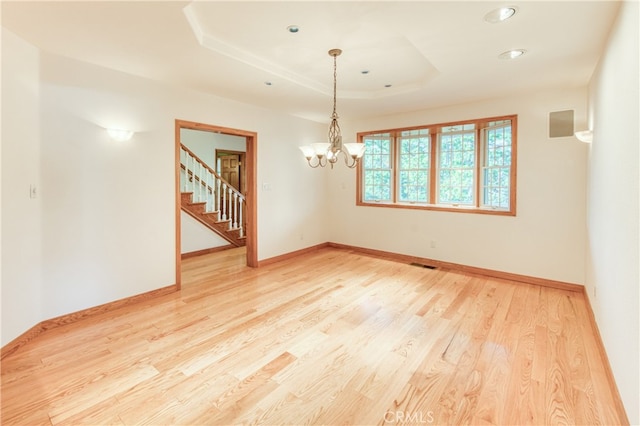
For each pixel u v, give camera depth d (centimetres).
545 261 396
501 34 242
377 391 200
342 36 260
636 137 162
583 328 282
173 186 373
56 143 280
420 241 508
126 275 334
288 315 312
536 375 215
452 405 187
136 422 175
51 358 236
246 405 188
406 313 316
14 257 245
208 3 212
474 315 311
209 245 595
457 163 495
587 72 319
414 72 347
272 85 363
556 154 383
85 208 301
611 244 220
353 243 594
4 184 235
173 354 242
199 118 393
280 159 514
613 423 174
